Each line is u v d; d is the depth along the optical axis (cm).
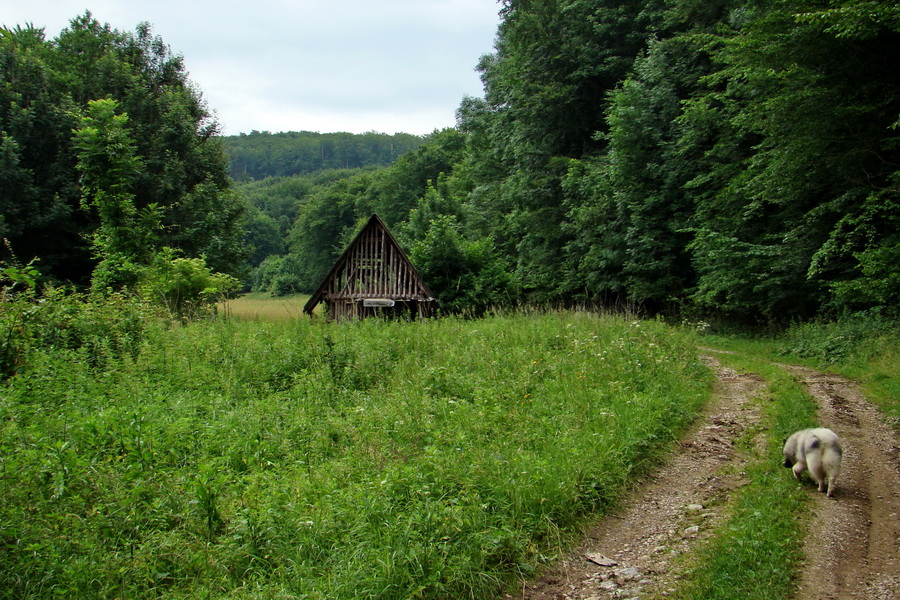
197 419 820
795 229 1933
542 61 3309
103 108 1881
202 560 492
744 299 2206
